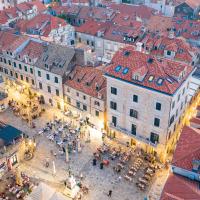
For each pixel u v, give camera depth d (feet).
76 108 276.82
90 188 211.00
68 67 274.36
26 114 283.59
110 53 389.19
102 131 263.08
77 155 239.50
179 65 216.33
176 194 150.82
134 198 203.21
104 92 250.16
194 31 376.68
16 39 315.58
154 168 222.89
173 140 243.19
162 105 209.77
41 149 245.45
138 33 363.56
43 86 295.69
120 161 230.27
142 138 233.55
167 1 518.78
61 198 175.63
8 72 328.70
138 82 214.28
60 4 564.71
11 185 211.41
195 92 263.29
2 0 507.71
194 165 160.86
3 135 228.84
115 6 490.90
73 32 415.85
